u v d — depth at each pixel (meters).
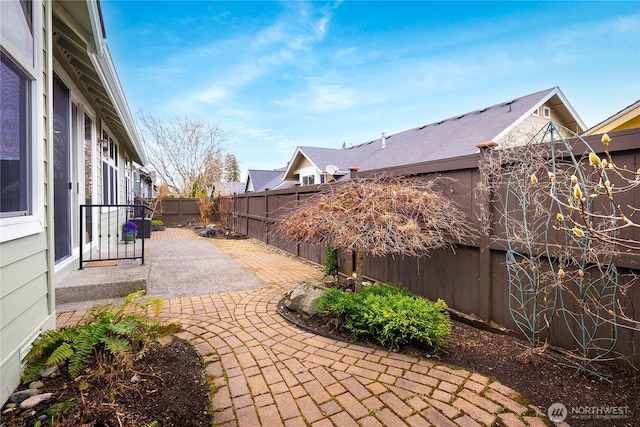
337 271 4.82
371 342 2.79
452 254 3.32
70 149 4.46
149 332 2.47
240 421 1.81
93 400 1.80
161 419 1.78
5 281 1.98
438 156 9.41
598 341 2.29
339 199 3.54
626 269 2.16
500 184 2.85
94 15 3.12
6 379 1.94
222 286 4.48
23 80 2.30
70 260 4.31
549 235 2.52
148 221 9.98
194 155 19.28
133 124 6.48
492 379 2.22
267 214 8.22
